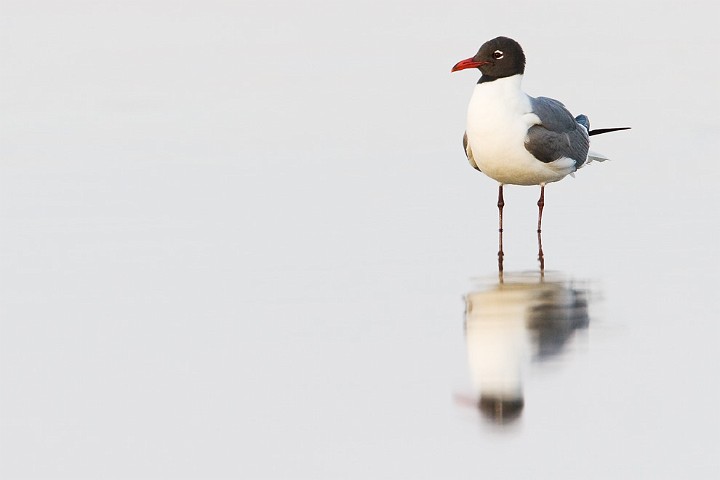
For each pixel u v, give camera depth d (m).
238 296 14.68
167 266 15.91
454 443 10.66
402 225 17.83
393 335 13.25
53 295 14.80
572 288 14.79
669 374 11.98
